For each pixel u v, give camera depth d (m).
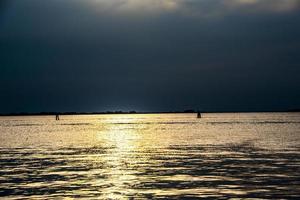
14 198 27.39
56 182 33.16
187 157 50.25
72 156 53.47
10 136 102.94
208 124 172.12
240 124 166.88
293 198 26.56
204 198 26.78
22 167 42.72
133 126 171.50
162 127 150.62
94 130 134.75
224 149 60.25
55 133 116.75
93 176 35.91
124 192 28.78
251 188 29.73
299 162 43.88
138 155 53.78
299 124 161.25
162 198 26.89
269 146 64.31
